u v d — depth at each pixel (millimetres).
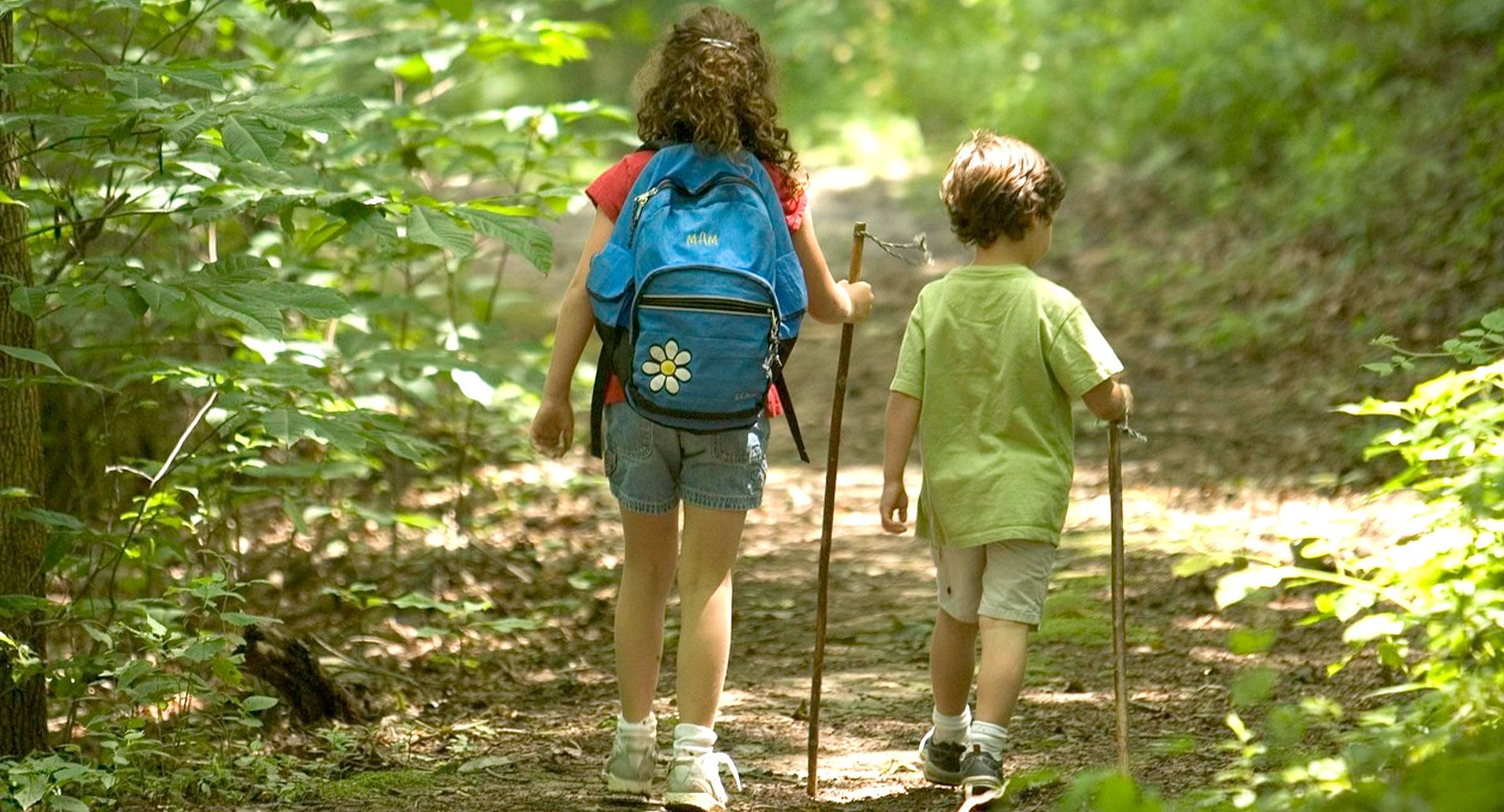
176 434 11984
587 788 7312
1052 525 6703
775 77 6875
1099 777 4887
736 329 6352
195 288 7359
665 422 6441
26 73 7195
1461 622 5926
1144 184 28250
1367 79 25344
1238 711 7941
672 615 10930
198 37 11234
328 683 8852
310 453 13641
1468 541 6352
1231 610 9820
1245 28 29969
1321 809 4746
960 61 42625
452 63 13508
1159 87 30609
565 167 12914
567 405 6824
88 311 10562
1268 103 27266
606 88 49406
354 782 7488
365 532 12875
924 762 7195
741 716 8594
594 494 14438
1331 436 13984
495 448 15328
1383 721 5773
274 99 11930
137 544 9055
